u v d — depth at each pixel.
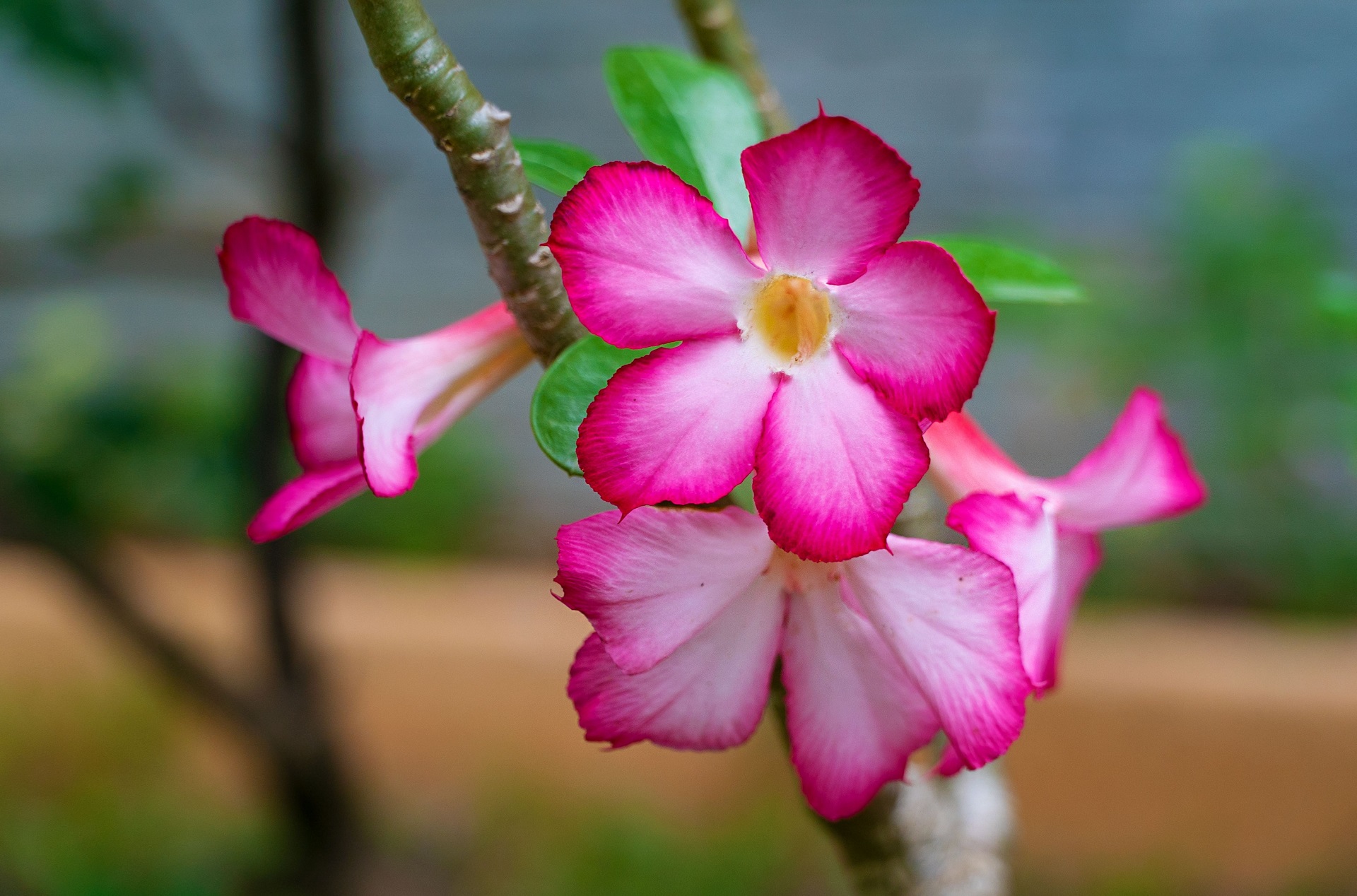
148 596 1.12
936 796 0.49
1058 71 2.00
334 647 1.39
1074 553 0.43
